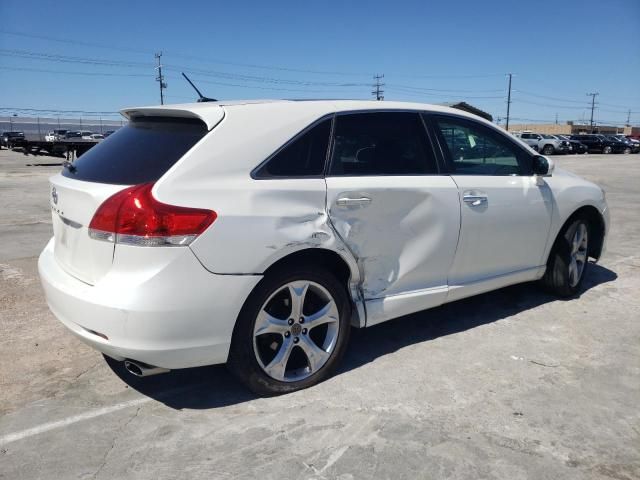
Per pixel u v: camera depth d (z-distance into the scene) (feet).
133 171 9.91
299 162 10.77
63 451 9.20
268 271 10.31
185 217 9.26
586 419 10.15
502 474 8.61
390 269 12.08
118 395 11.03
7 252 22.84
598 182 55.16
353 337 13.83
